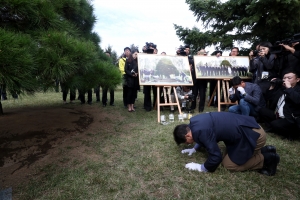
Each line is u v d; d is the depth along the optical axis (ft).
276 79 11.28
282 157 8.15
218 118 6.79
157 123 13.20
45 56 6.37
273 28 19.12
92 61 8.64
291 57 11.12
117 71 10.41
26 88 5.88
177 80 14.73
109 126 12.48
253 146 6.48
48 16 7.25
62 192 5.95
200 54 17.95
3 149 8.09
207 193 5.89
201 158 8.14
